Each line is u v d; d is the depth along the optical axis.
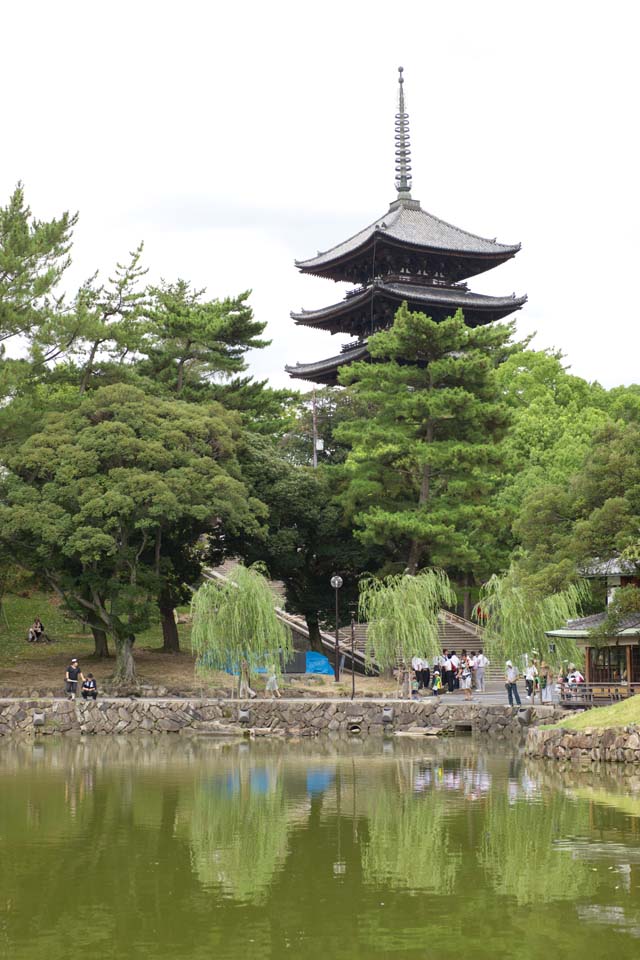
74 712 57.34
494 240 111.75
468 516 72.00
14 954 18.38
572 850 25.72
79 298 75.12
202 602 60.09
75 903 21.42
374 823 29.42
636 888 22.19
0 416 67.12
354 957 18.14
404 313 74.38
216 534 73.44
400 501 77.62
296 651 72.50
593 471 50.91
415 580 63.09
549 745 44.50
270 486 72.94
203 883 22.92
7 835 28.08
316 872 23.86
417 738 54.59
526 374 96.50
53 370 75.00
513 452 80.75
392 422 76.12
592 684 53.78
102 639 70.88
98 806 32.53
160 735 56.12
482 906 21.02
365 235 111.00
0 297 71.12
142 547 63.97
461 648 74.94
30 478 65.25
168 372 83.00
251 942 18.94
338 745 51.09
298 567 75.25
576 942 18.80
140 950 18.55
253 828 28.89
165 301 82.44
